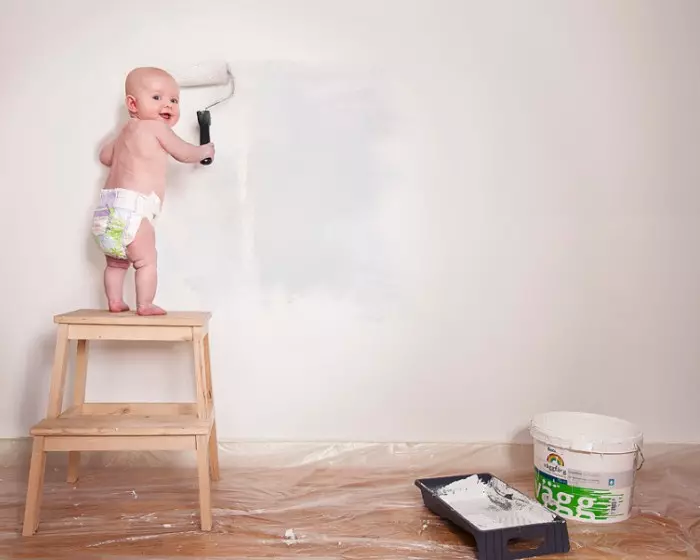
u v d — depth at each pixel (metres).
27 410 2.26
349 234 2.27
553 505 1.86
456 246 2.27
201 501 1.74
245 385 2.28
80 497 1.96
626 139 2.26
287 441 2.27
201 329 1.81
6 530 1.73
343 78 2.25
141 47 2.23
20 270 2.24
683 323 2.27
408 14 2.25
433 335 2.28
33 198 2.23
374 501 1.96
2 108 2.22
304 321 2.27
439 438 2.29
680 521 1.83
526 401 2.29
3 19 2.21
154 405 2.02
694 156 2.26
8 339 2.25
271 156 2.25
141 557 1.59
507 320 2.28
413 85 2.25
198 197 2.25
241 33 2.24
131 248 1.87
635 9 2.25
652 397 2.28
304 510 1.89
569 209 2.27
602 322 2.27
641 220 2.26
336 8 2.24
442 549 1.65
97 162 2.23
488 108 2.26
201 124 2.15
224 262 2.26
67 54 2.22
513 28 2.25
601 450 1.78
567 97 2.25
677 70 2.25
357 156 2.26
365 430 2.29
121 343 2.25
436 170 2.26
